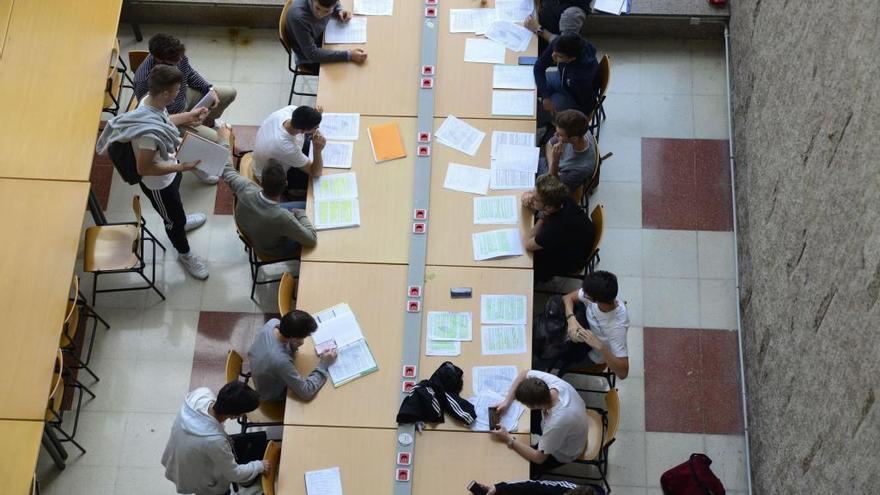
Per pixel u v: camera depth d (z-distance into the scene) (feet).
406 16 21.18
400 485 16.12
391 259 18.24
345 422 16.69
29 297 17.76
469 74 20.35
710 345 20.38
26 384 17.01
